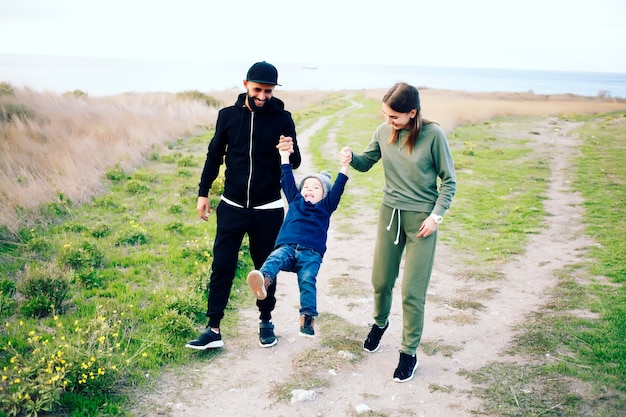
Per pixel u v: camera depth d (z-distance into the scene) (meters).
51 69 165.25
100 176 10.97
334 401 3.50
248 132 3.73
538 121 29.95
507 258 7.14
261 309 4.26
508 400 3.46
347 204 10.75
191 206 9.54
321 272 6.62
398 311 5.30
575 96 75.56
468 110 31.86
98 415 3.19
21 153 10.82
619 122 28.89
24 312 4.58
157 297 5.18
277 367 3.98
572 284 5.89
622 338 4.37
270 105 3.77
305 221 3.76
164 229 7.89
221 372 3.88
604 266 6.54
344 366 4.00
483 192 11.70
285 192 3.84
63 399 3.29
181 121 21.39
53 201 8.38
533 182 12.88
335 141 20.34
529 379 3.75
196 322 4.79
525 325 4.77
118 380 3.61
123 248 6.86
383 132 3.73
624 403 3.36
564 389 3.57
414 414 3.34
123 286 5.49
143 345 4.12
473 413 3.33
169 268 6.20
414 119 3.46
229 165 3.85
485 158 16.47
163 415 3.27
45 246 6.48
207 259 6.47
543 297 5.60
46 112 16.69
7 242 6.49
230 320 4.88
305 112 35.22
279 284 6.11
